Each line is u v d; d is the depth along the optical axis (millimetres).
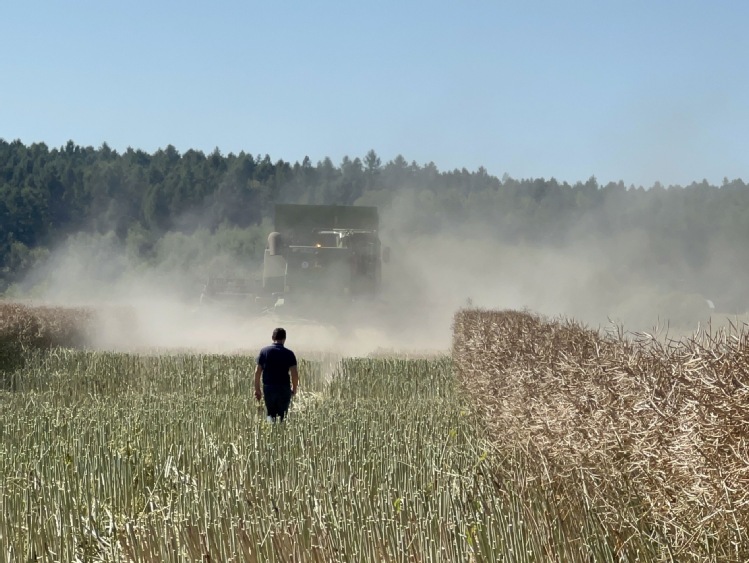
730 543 5574
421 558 7316
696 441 5777
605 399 7324
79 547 8234
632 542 6551
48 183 157750
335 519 8266
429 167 190750
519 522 7395
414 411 16453
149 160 193500
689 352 6633
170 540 7832
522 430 9453
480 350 14336
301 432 13164
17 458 11516
